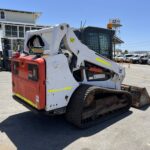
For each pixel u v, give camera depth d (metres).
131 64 30.33
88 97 4.29
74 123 4.38
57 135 4.15
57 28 3.96
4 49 15.71
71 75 4.23
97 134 4.20
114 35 5.52
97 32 5.03
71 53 4.40
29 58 4.19
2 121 4.87
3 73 13.84
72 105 4.32
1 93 7.64
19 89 4.74
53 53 3.95
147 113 5.56
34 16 29.92
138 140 3.96
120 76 5.61
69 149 3.60
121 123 4.81
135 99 6.07
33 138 4.02
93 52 4.77
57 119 5.01
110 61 5.25
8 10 28.00
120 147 3.68
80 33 4.76
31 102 4.21
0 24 23.73
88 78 4.84
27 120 4.94
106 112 5.08
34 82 4.01
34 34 4.69
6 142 3.84
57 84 4.01
